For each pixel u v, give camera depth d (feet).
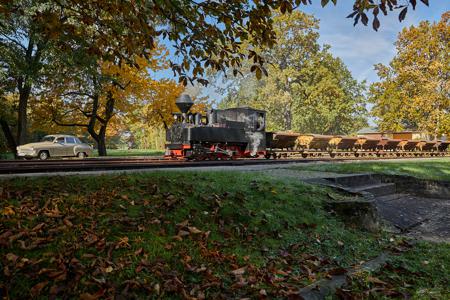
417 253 18.01
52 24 12.82
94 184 17.72
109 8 12.87
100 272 10.28
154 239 12.96
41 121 82.53
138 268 10.91
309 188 25.22
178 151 50.37
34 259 10.09
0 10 12.50
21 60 56.65
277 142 65.87
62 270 9.87
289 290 11.84
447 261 16.57
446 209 32.07
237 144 56.65
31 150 65.31
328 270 14.56
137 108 85.71
